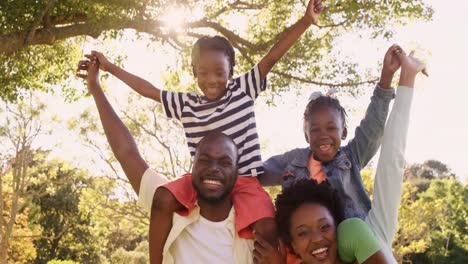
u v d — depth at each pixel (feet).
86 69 13.29
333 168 11.66
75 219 102.89
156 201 10.50
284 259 10.11
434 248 122.21
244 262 10.27
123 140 11.78
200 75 12.16
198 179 10.14
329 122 11.43
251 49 45.27
